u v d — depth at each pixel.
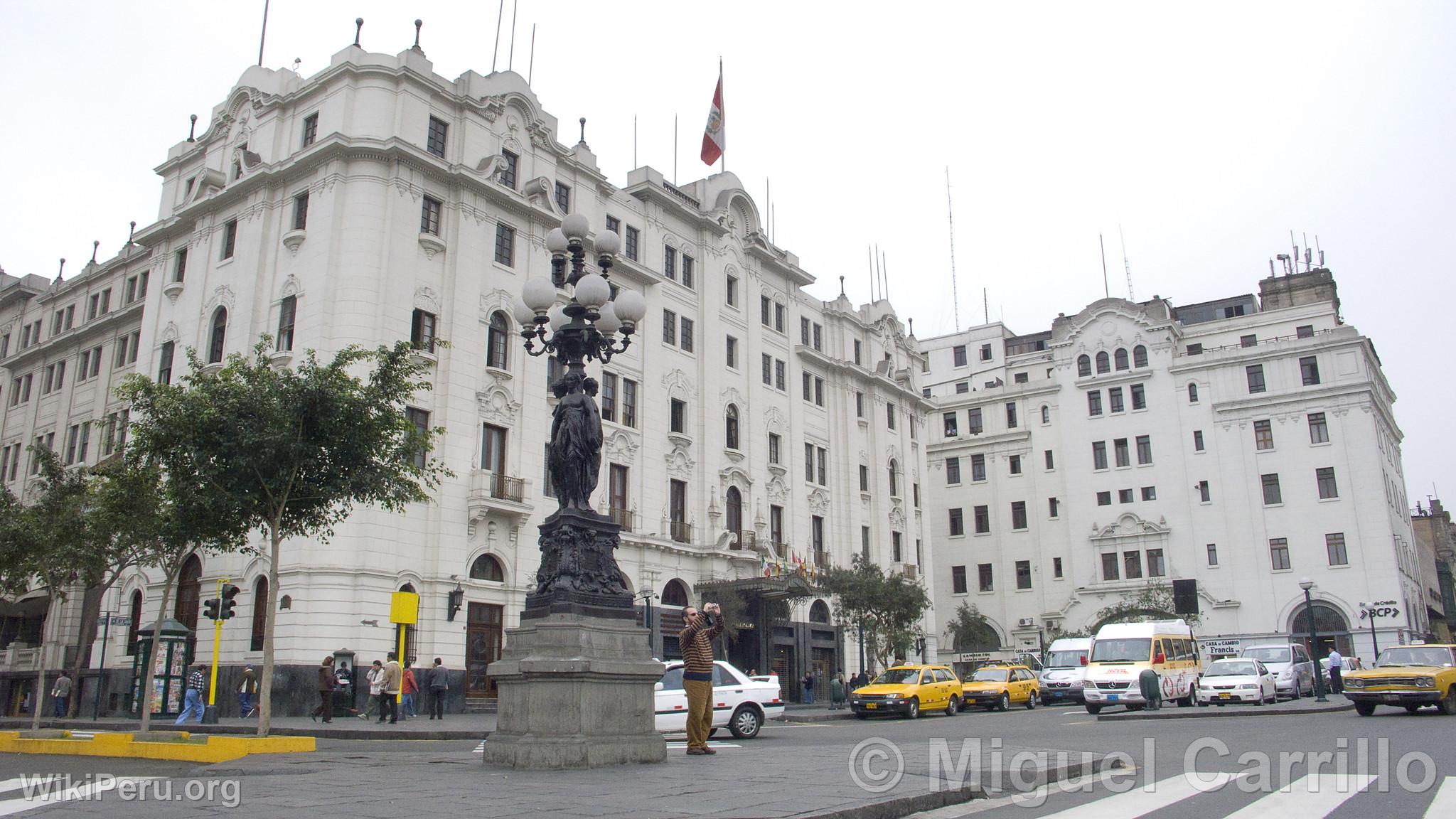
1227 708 26.97
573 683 11.77
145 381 20.73
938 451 72.19
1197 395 63.19
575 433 13.47
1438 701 21.64
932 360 77.88
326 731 22.09
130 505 24.45
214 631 31.25
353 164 32.66
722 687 20.97
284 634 29.20
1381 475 57.12
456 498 32.44
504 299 35.41
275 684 28.78
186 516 20.80
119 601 35.47
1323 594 57.31
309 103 34.56
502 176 36.56
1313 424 59.53
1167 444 63.53
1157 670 29.33
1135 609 59.16
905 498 56.62
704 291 44.62
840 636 49.00
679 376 42.66
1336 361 59.44
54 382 47.56
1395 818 8.18
